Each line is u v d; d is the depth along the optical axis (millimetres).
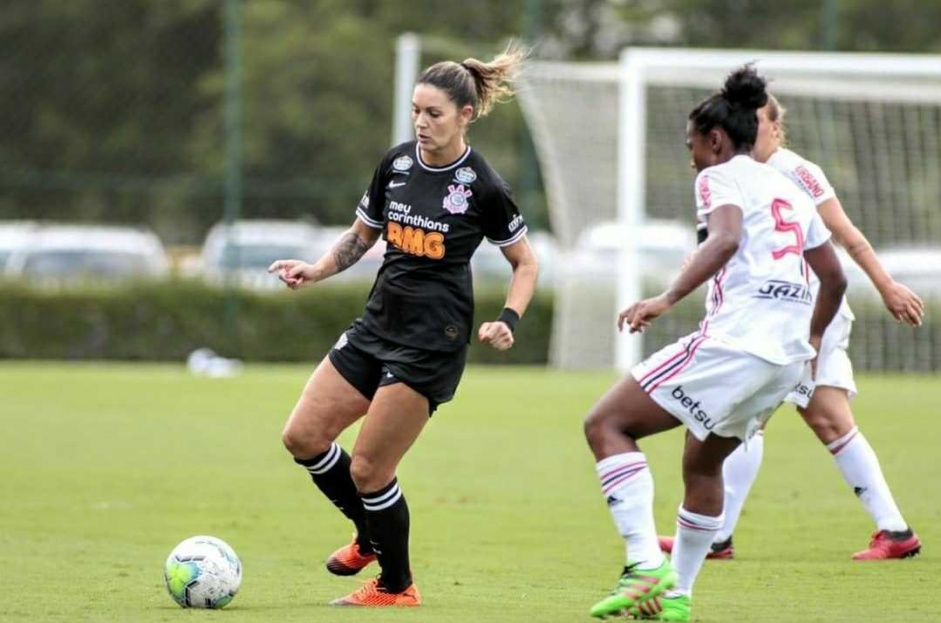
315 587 24328
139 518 32938
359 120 127375
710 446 20578
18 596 23062
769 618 21078
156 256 107375
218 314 86375
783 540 29938
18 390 65500
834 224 26297
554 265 91625
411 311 22031
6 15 132500
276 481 39219
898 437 48719
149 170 131750
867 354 77812
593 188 79500
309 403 22641
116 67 132375
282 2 131625
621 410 20266
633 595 19969
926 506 34500
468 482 39375
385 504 21984
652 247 79062
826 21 88312
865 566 26594
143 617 20844
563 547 29312
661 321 77250
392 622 20438
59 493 36812
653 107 79500
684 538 21109
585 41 126250
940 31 109188
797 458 44125
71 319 85750
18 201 131500
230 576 21875
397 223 22250
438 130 21844
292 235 117875
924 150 77500
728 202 20016
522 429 52156
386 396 21828
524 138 92062
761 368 19922
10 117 132125
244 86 127500
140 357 85812
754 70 20609
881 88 69688
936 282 77312
